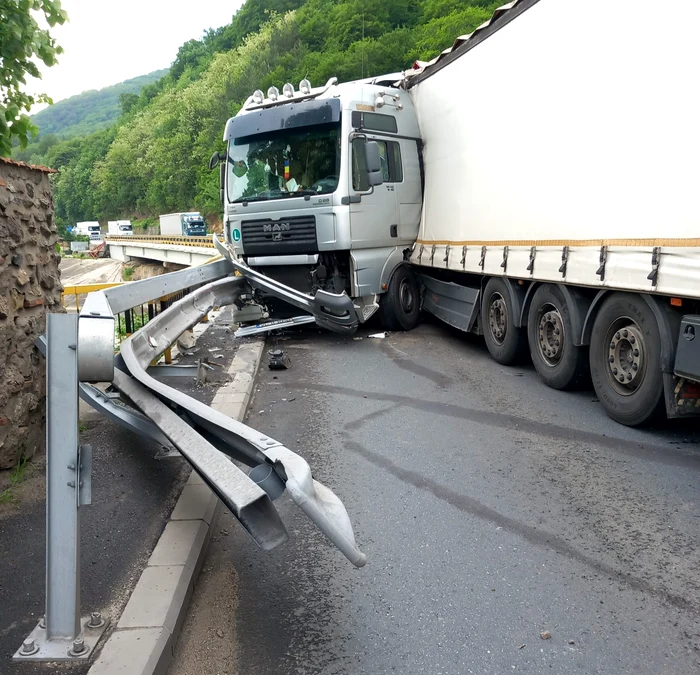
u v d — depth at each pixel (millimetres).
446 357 8945
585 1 5809
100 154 153750
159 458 4949
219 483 2814
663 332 5125
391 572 3600
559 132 6301
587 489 4531
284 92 10672
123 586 3221
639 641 2963
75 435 2705
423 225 10656
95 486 4445
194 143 105125
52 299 5219
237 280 9867
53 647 2723
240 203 10406
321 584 3514
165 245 59938
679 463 4941
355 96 9914
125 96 178500
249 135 10445
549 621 3125
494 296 8414
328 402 6891
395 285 10734
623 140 5336
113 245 82750
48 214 5211
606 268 5590
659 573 3492
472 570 3590
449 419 6172
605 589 3367
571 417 6109
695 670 2771
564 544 3820
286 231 10031
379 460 5215
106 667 2598
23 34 5496
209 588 3492
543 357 7250
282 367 8477
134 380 4801
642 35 5070
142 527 3846
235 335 10281
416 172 10867
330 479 4887
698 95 4500
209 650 2982
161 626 2879
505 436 5648
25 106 6039
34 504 4141
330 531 2576
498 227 7715
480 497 4477
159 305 10336
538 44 6652
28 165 4785
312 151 9945
